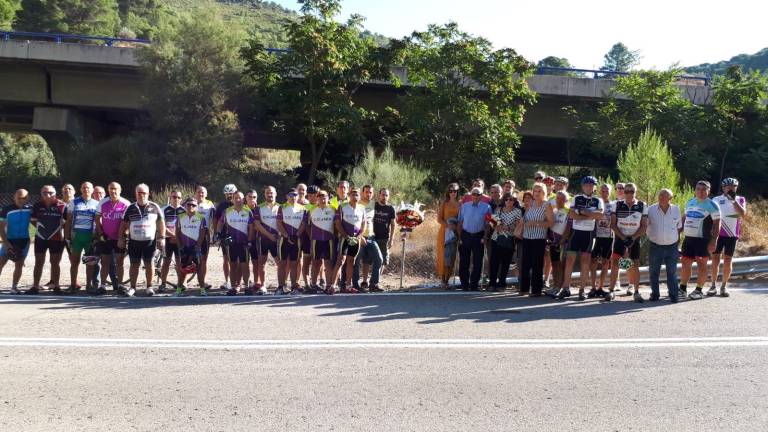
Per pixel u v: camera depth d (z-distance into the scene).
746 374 5.88
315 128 27.92
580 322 7.96
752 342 6.92
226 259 11.27
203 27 29.80
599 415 4.92
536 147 38.69
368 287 11.23
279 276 10.69
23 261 10.71
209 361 6.20
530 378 5.75
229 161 28.86
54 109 33.22
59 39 30.73
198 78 28.81
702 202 9.69
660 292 10.56
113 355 6.39
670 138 26.38
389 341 6.96
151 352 6.50
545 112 31.89
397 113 28.47
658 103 27.00
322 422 4.75
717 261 9.97
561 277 10.51
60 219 10.70
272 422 4.75
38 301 9.56
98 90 32.91
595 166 32.44
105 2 70.25
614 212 9.78
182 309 8.83
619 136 27.50
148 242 10.34
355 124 27.27
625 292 10.60
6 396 5.23
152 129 30.34
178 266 10.44
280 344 6.82
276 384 5.56
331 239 10.62
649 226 9.68
